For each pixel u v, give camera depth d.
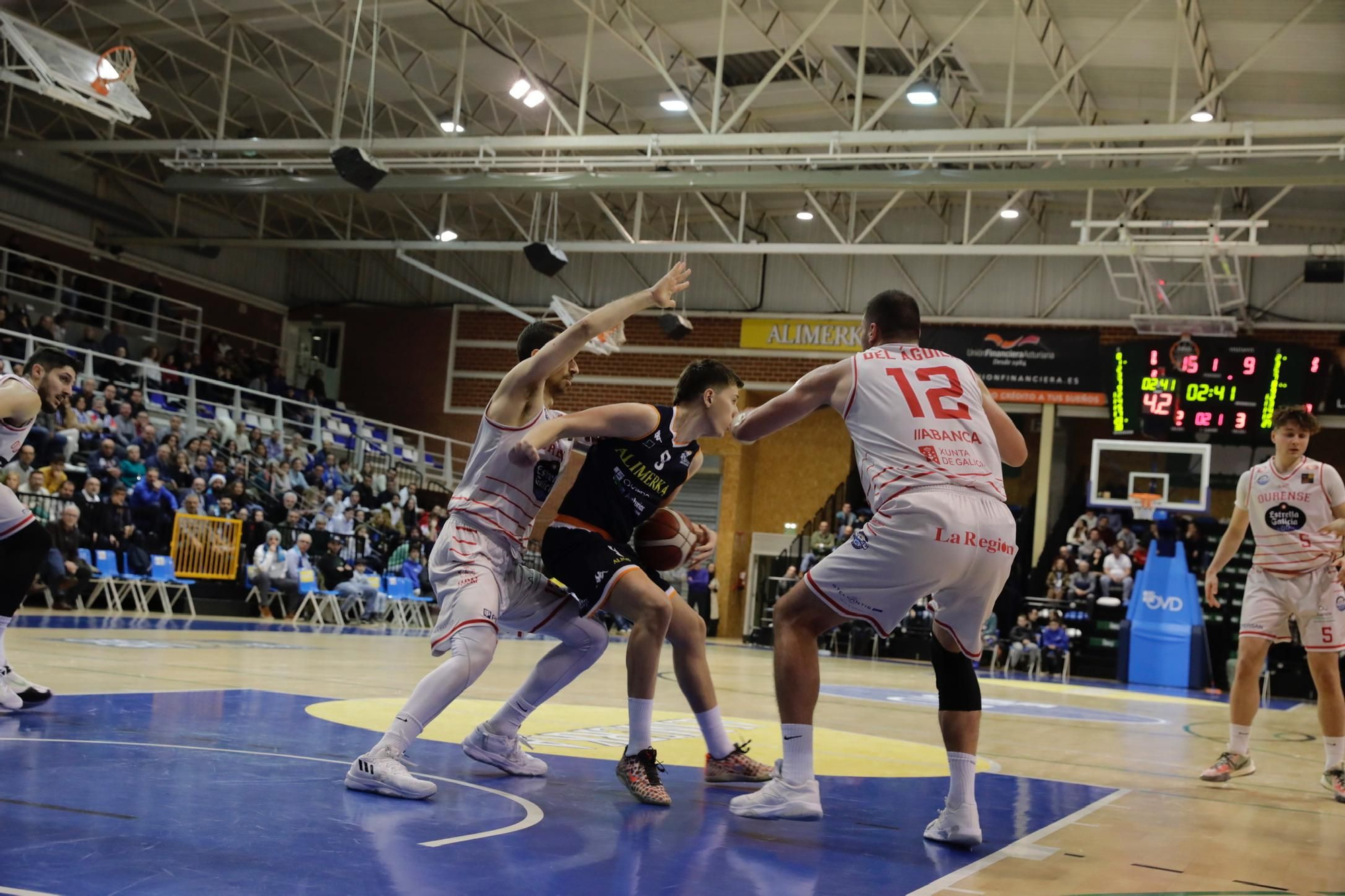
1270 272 21.89
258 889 2.28
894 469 3.38
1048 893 2.74
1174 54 13.76
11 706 4.65
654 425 3.87
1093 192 21.84
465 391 26.62
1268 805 4.68
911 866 2.98
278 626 14.30
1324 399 20.28
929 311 23.67
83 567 13.37
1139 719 9.52
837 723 7.19
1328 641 5.16
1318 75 15.75
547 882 2.51
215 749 4.07
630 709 3.77
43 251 22.48
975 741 3.39
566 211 25.47
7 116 19.86
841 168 19.94
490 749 4.07
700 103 19.69
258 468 18.72
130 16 17.67
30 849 2.47
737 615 25.88
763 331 24.75
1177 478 20.97
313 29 17.94
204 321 25.73
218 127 19.73
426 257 27.22
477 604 3.70
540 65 18.67
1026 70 17.09
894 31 15.45
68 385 4.59
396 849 2.72
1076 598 19.86
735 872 2.76
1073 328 22.70
